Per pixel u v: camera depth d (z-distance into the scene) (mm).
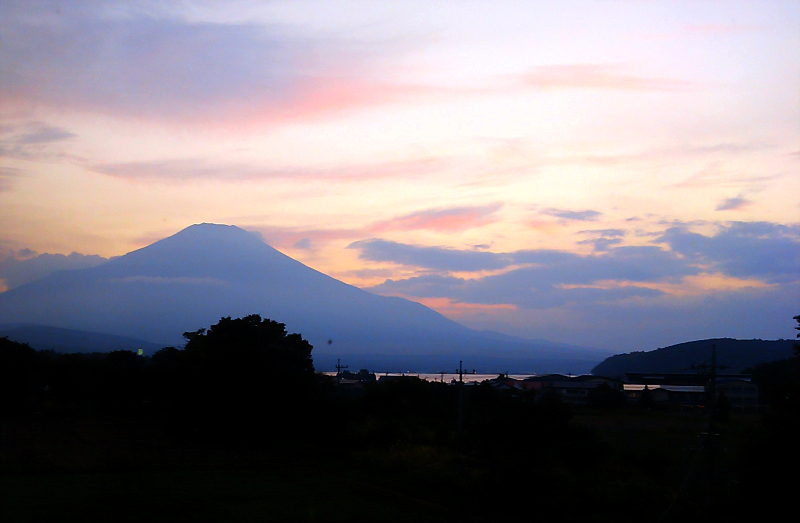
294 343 43875
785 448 16969
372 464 30844
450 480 25859
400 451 31656
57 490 22609
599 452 24266
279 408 39875
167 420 48312
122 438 38375
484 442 24547
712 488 21469
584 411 43719
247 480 26547
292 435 40406
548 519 20984
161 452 33625
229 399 39188
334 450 35469
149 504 21000
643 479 23312
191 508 20734
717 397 38531
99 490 22906
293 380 40531
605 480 22438
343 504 22312
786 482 16828
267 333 42969
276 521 19484
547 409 24469
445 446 33312
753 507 17812
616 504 21172
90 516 18953
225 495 23047
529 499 22359
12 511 19078
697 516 19438
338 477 27797
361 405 52062
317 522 19547
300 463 31844
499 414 24734
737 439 29641
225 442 39281
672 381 41281
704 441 20047
